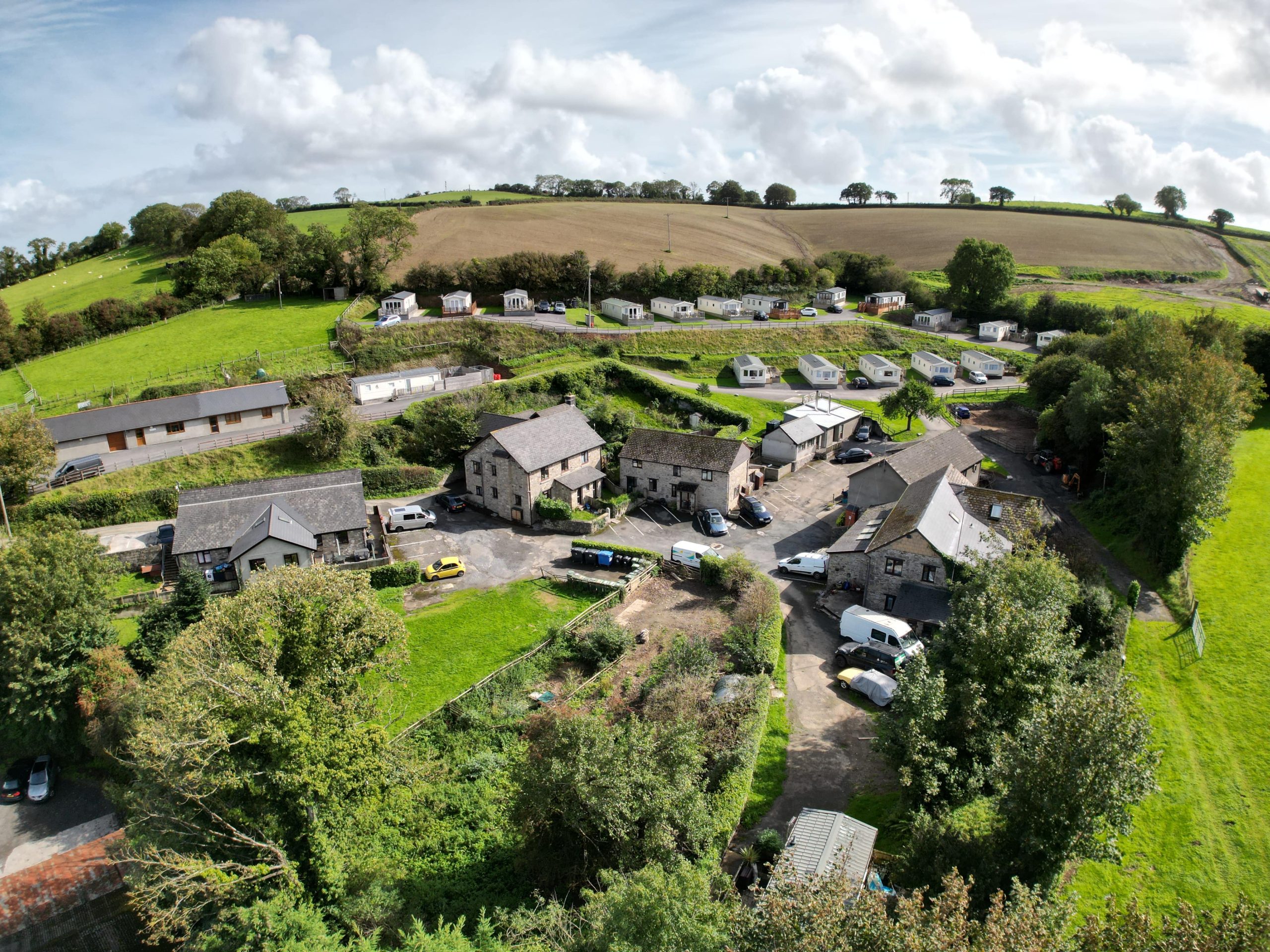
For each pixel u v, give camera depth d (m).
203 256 121.19
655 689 43.72
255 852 33.03
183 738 31.62
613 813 30.12
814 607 55.59
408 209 174.50
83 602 48.81
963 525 56.44
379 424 82.25
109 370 95.19
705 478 71.94
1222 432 58.50
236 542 60.00
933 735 33.25
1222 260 167.88
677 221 188.12
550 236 161.25
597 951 23.19
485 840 35.47
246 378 91.94
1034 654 33.94
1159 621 51.34
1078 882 32.28
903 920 19.81
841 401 100.12
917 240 187.88
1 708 46.88
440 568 61.12
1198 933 20.72
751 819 35.66
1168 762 39.19
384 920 30.14
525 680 47.28
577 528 69.06
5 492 65.50
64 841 42.69
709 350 114.94
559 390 96.69
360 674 38.94
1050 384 93.50
